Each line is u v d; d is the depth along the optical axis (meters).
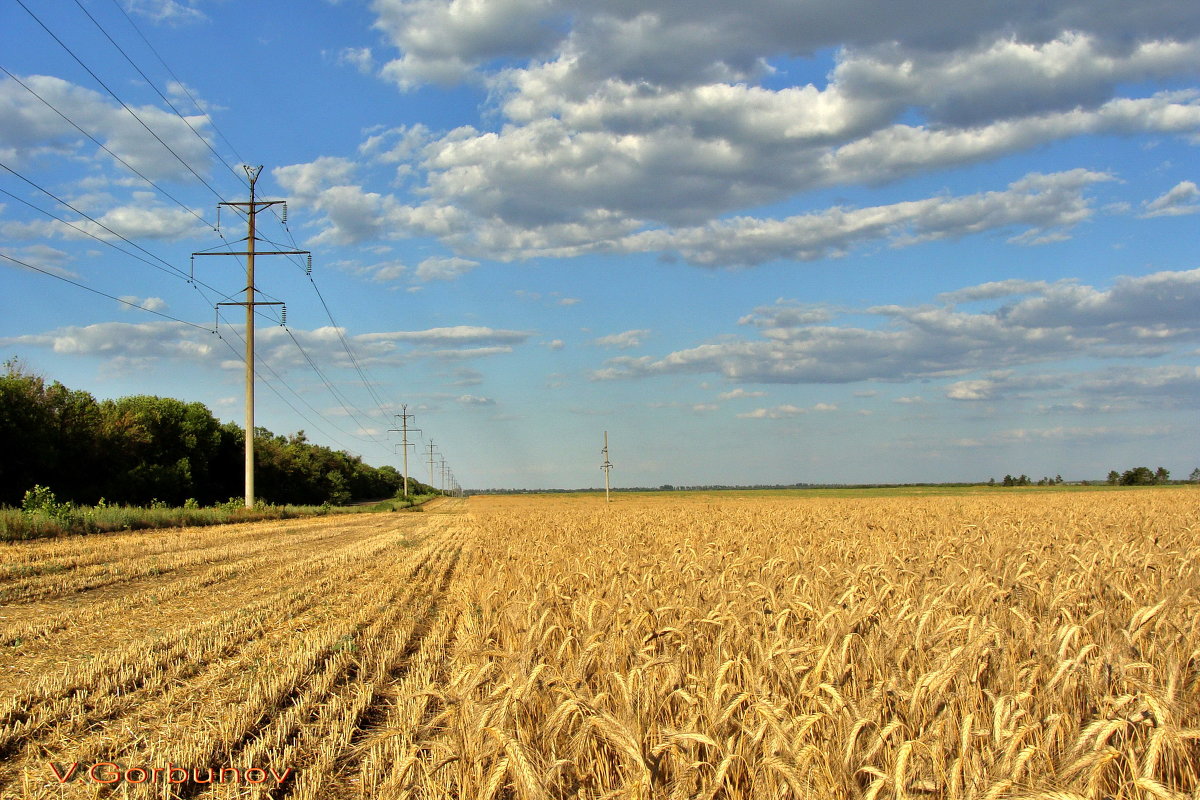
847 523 28.08
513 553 19.27
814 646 6.62
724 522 30.20
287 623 12.97
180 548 26.14
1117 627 7.64
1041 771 4.46
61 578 17.83
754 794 4.74
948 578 10.91
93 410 52.59
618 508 55.81
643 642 7.31
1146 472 152.38
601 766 5.42
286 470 84.81
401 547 29.28
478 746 5.35
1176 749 4.73
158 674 9.41
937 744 4.57
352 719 7.73
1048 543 17.16
